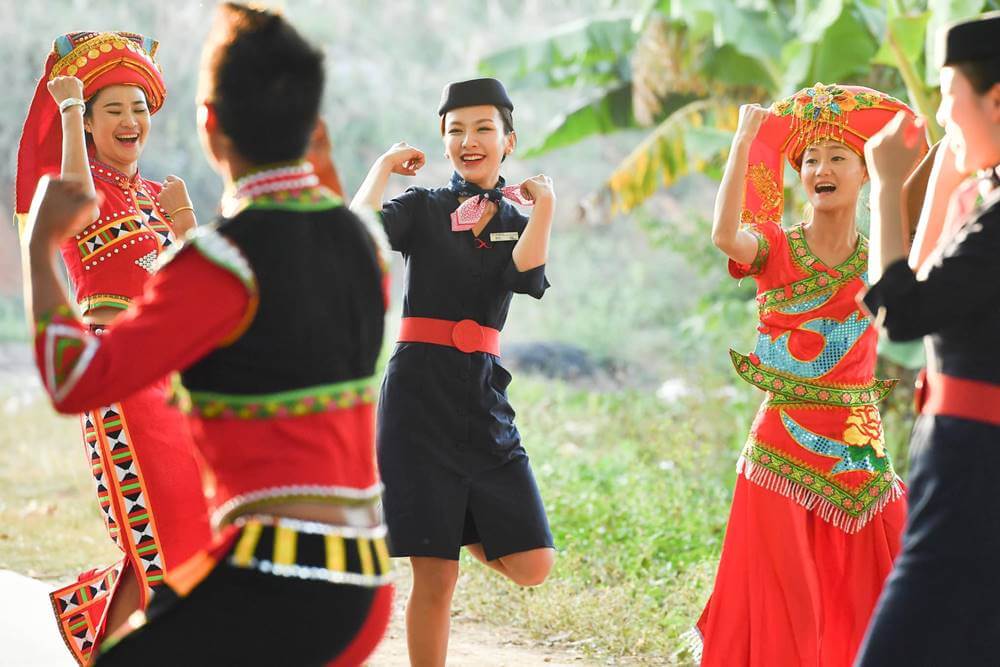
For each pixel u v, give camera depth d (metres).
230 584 4.98
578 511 13.94
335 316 5.22
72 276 8.88
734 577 8.27
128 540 8.52
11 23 40.03
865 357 8.34
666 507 14.23
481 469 8.48
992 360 5.62
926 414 5.86
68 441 20.77
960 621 5.56
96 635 8.50
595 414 22.22
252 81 5.23
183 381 5.19
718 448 18.14
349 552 5.11
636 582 12.02
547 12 46.56
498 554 8.48
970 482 5.60
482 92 8.77
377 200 8.34
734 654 8.20
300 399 5.10
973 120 5.82
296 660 5.05
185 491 8.58
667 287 39.28
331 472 5.13
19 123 39.84
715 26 17.59
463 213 8.60
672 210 41.12
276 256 5.10
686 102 20.55
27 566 12.82
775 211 8.62
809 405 8.27
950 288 5.54
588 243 41.53
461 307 8.57
